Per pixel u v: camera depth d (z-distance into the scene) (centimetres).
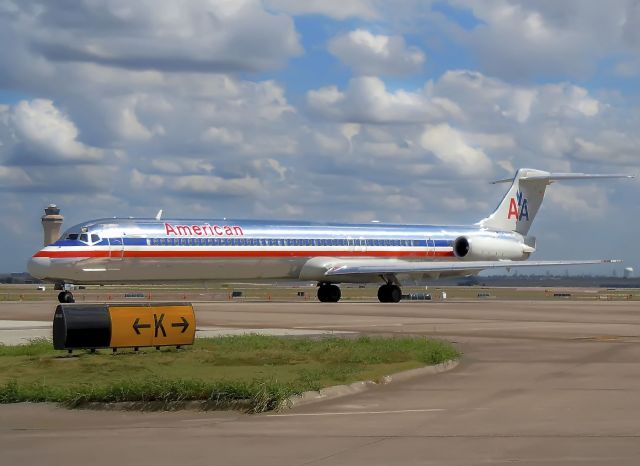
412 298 11825
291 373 2616
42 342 3581
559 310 7000
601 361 3073
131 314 3166
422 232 9081
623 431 1769
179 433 1778
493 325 4981
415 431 1781
